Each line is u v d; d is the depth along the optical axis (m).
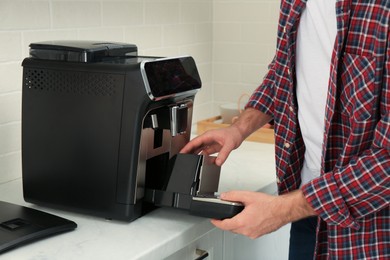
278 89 1.65
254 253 2.08
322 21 1.47
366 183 1.32
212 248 1.77
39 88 1.61
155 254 1.44
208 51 3.06
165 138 1.66
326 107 1.44
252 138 2.56
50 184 1.64
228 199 1.48
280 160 1.68
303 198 1.38
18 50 2.02
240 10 2.98
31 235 1.43
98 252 1.40
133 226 1.56
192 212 1.52
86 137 1.57
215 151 1.83
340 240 1.43
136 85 1.50
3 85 1.99
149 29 2.63
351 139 1.38
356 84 1.36
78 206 1.61
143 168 1.57
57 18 2.15
